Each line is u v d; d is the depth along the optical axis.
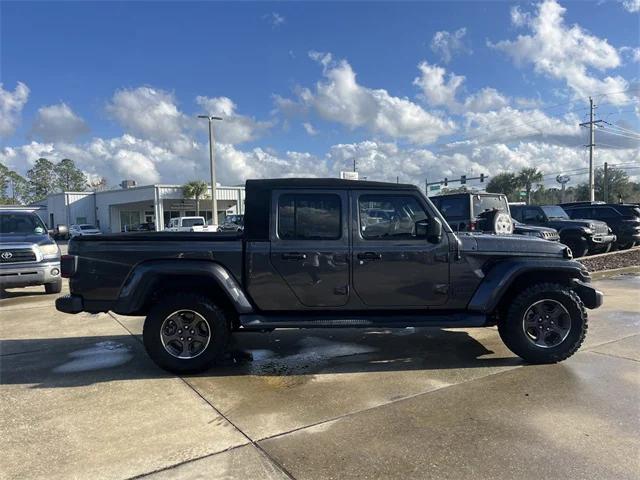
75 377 5.05
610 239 15.66
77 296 5.07
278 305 5.11
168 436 3.68
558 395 4.34
